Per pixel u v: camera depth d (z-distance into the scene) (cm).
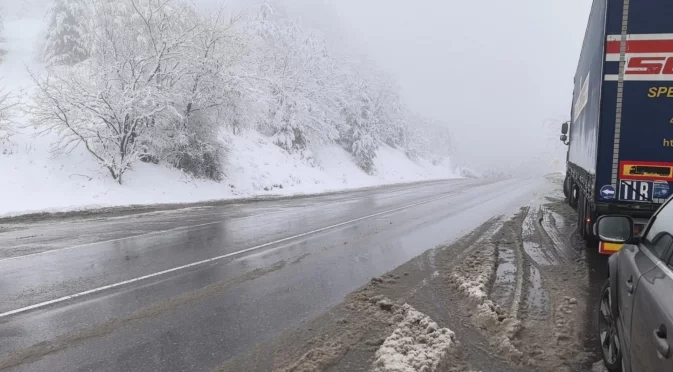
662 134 596
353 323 461
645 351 234
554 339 421
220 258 758
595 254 786
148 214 1356
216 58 1916
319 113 3662
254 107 2286
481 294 530
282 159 2948
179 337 427
